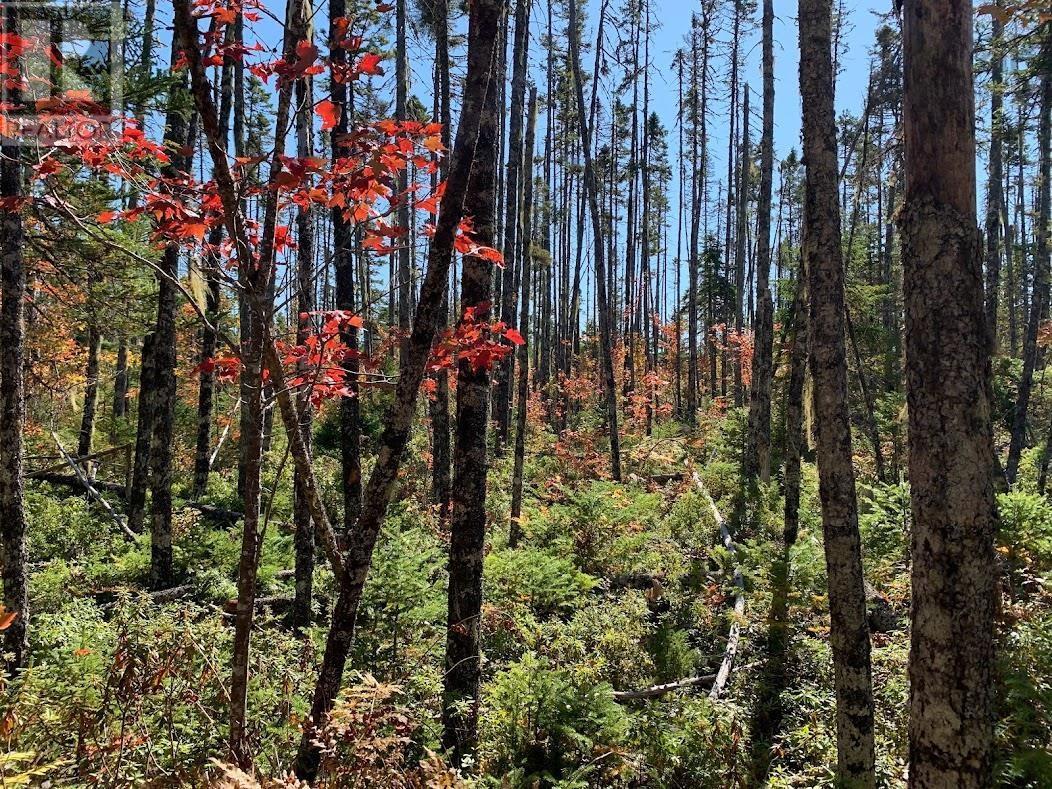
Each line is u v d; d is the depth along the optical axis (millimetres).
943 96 2385
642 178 31750
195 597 8141
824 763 4605
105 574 8758
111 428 16234
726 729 5059
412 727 3314
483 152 4543
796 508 8727
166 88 6234
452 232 3115
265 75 2725
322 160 2701
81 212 6062
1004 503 6309
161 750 3523
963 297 2375
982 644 2324
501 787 3732
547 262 26891
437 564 7523
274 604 7891
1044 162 14609
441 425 11586
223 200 2719
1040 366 24422
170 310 8578
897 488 8219
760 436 13336
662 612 8641
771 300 12977
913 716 2453
